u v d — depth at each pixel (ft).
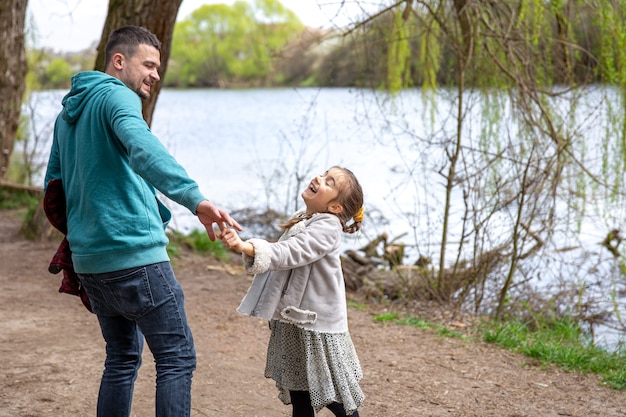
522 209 22.95
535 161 21.80
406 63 25.29
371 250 30.35
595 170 23.16
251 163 60.54
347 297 23.79
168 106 137.80
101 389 10.04
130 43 9.82
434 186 34.06
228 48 94.84
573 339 19.40
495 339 18.30
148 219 9.34
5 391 13.57
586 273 25.79
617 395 14.49
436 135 24.41
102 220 9.10
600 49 22.65
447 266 26.45
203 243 28.81
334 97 66.03
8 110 35.70
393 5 23.31
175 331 9.46
